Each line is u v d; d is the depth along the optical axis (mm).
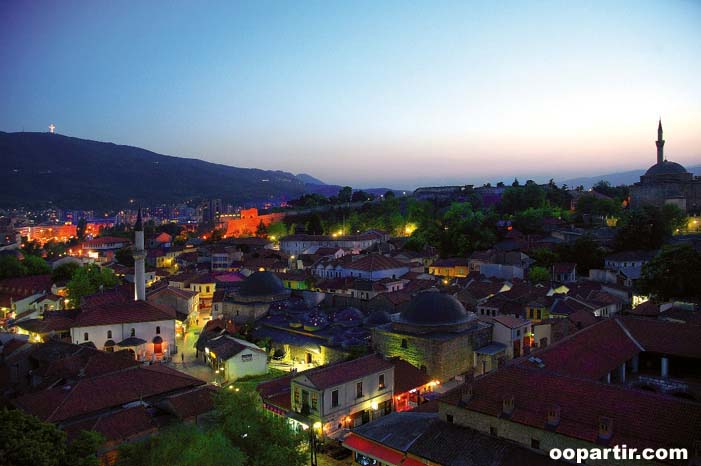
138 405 53875
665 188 196250
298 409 55969
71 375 64688
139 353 89500
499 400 43312
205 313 127750
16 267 159125
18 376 74625
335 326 90562
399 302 101312
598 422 37844
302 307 103500
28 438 34406
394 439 45531
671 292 96375
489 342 79875
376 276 136000
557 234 186500
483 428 43406
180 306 114562
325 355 82000
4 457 32281
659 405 37844
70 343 78312
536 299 98062
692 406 36875
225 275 149000
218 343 84500
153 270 169375
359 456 48906
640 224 153375
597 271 134625
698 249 141375
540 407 41094
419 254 175125
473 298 107000
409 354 75000
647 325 63656
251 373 79250
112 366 67250
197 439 37312
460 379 73438
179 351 95625
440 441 43250
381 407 60375
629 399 39156
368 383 58781
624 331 63625
